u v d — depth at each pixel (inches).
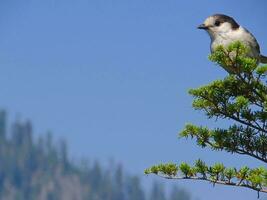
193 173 602.9
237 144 612.7
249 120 608.1
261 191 587.8
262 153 611.2
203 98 612.7
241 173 592.4
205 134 617.3
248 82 601.9
